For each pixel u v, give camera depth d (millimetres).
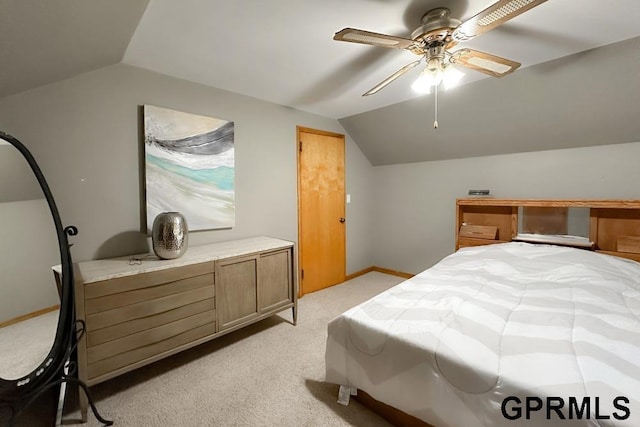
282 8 1455
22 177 1441
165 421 1533
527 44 1873
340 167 3816
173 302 1890
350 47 1865
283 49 1889
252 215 2889
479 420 1120
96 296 1582
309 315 2893
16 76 1490
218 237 2635
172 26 1610
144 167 2184
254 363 2064
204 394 1740
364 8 1459
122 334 1680
